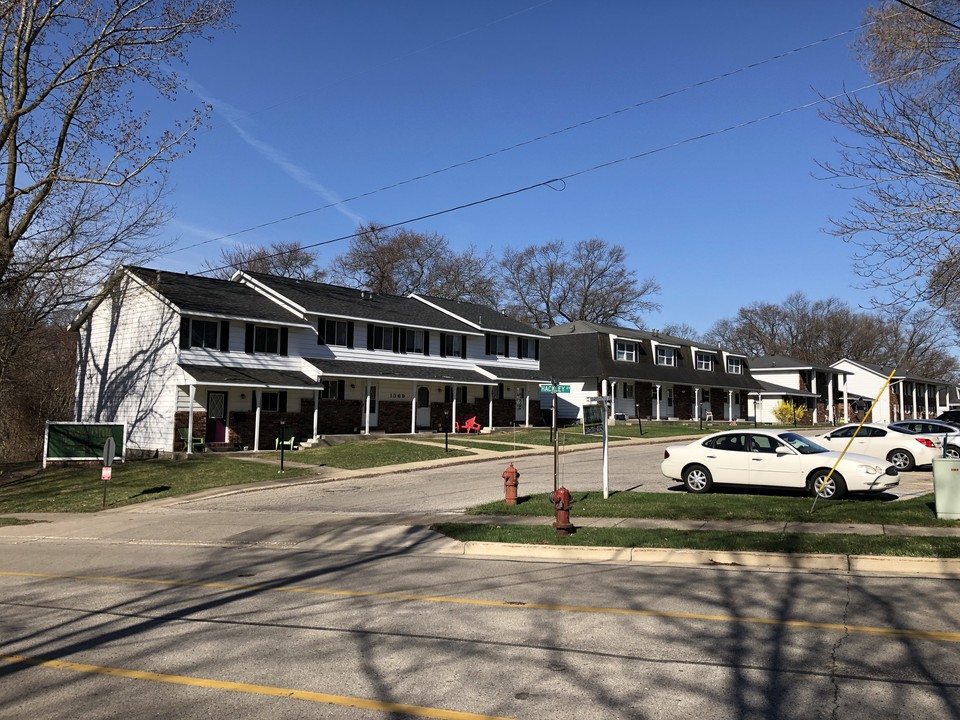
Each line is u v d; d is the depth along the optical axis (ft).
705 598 28.53
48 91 76.74
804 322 308.40
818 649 21.61
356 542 44.98
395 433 129.49
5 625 26.45
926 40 43.96
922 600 27.61
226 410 106.32
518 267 259.80
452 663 20.83
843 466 51.62
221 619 26.66
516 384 157.99
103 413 114.42
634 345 179.32
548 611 26.84
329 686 19.10
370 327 129.39
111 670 20.76
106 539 50.62
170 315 103.96
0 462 106.32
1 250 79.46
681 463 58.18
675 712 16.96
